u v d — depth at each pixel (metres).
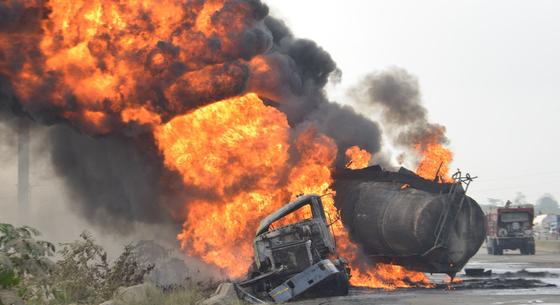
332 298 35.78
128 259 36.53
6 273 21.25
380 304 31.16
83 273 31.34
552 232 172.00
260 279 35.44
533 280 44.50
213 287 37.84
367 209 46.22
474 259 87.19
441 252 42.75
